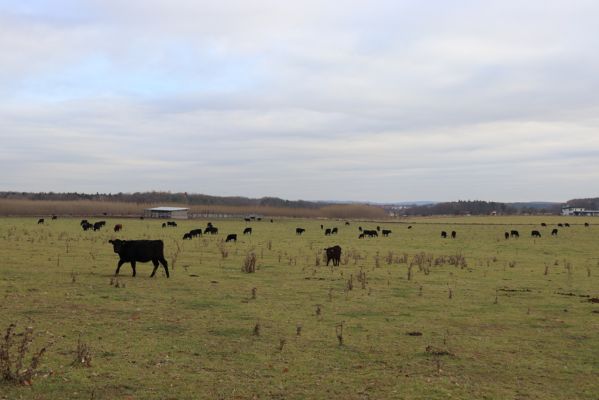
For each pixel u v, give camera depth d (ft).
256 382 31.17
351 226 332.80
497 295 69.26
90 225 231.50
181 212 467.11
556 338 44.78
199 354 36.60
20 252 104.27
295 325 46.98
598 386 32.17
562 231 264.93
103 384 29.71
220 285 70.59
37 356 32.24
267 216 526.98
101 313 48.78
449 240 206.28
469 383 32.14
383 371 34.12
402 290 71.56
